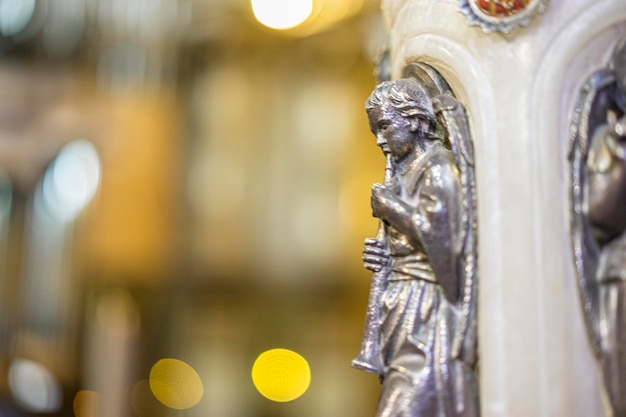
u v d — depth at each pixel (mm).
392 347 1255
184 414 7691
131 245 7742
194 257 7988
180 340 7828
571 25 1195
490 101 1215
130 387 6211
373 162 8141
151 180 7859
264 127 8180
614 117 1215
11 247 7488
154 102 7887
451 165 1248
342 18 7430
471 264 1204
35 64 7648
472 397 1187
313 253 8125
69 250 7598
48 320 7332
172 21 7723
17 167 7578
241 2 7531
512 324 1162
